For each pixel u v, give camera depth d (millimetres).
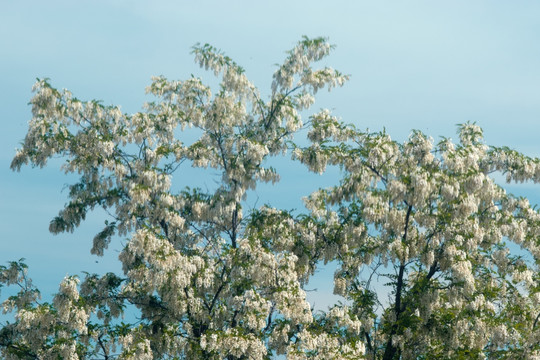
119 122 19922
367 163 18750
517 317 19219
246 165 19594
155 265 17078
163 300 18000
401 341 18281
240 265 17859
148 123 19734
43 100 18844
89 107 19406
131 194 18828
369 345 19469
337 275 19891
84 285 19484
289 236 19734
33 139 18859
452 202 17609
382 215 18500
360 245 19828
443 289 18922
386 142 18391
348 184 18922
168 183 19547
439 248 18422
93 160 19312
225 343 16641
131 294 19672
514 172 18781
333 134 19562
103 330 17156
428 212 18109
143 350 16516
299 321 16969
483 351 18484
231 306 17656
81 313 16438
